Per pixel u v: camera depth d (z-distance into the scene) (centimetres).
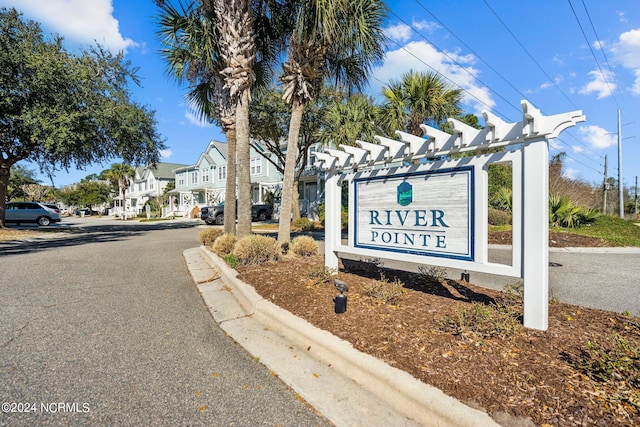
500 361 208
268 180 2377
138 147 1536
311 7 534
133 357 262
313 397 206
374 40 596
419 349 228
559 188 1666
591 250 854
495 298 340
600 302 402
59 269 599
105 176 4281
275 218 2238
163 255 781
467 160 304
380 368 211
